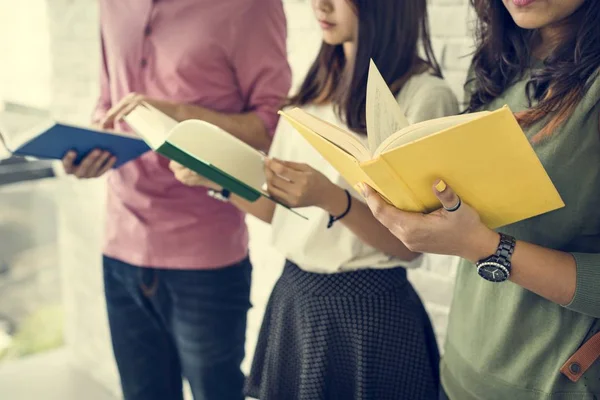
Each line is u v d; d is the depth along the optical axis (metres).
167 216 1.49
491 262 0.82
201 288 1.50
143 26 1.44
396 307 1.16
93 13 2.22
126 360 1.63
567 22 0.88
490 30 1.00
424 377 1.17
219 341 1.53
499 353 0.95
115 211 1.56
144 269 1.52
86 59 2.31
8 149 1.32
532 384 0.92
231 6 1.40
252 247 2.03
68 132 1.27
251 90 1.47
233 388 1.58
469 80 1.10
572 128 0.84
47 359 2.71
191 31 1.41
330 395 1.19
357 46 1.14
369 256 1.17
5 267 2.77
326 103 1.25
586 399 0.88
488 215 0.81
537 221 0.90
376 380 1.16
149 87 1.48
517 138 0.68
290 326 1.23
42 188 2.72
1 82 2.48
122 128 1.52
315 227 1.19
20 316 2.78
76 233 2.59
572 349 0.88
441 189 0.75
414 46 1.14
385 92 0.88
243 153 1.09
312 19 1.70
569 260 0.83
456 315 1.06
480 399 0.98
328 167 1.21
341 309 1.16
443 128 0.71
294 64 1.78
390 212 0.83
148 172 1.48
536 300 0.91
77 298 2.66
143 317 1.59
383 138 0.84
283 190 1.09
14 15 2.45
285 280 1.25
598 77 0.81
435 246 0.83
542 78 0.88
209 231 1.49
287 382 1.25
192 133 1.05
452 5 1.40
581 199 0.85
